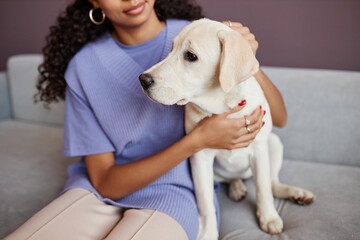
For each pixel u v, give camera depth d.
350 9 1.63
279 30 1.80
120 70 1.11
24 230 0.87
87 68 1.13
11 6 2.66
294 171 1.44
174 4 1.29
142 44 1.14
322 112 1.48
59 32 1.25
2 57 2.93
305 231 1.03
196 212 1.07
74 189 1.07
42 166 1.61
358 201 1.16
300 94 1.51
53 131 2.05
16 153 1.77
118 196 1.07
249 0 1.82
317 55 1.77
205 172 1.10
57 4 2.44
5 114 2.33
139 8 1.04
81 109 1.15
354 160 1.46
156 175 1.02
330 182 1.31
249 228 1.11
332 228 1.03
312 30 1.74
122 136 1.12
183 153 1.00
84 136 1.15
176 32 1.15
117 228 0.88
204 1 1.93
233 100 0.97
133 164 1.04
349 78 1.45
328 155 1.50
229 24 1.06
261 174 1.13
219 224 1.16
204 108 1.00
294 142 1.55
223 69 0.86
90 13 1.18
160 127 1.12
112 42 1.16
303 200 1.17
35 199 1.33
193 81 0.94
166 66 0.94
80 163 1.30
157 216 0.93
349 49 1.69
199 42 0.91
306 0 1.70
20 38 2.75
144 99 1.09
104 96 1.11
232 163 1.17
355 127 1.44
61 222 0.91
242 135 1.01
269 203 1.11
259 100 1.04
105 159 1.14
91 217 0.95
